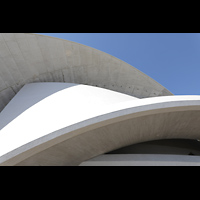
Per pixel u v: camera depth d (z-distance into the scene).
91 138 5.04
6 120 6.03
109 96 8.32
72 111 6.22
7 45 9.24
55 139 3.87
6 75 9.54
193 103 4.64
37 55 10.55
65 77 12.28
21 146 3.71
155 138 7.45
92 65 13.33
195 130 6.92
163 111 4.75
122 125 5.02
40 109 6.49
